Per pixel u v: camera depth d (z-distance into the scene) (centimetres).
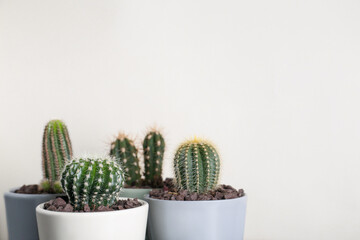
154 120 71
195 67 70
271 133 68
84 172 45
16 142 73
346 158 65
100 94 72
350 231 65
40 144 73
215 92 70
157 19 71
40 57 73
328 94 66
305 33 67
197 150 53
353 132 65
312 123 67
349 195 65
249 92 69
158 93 71
